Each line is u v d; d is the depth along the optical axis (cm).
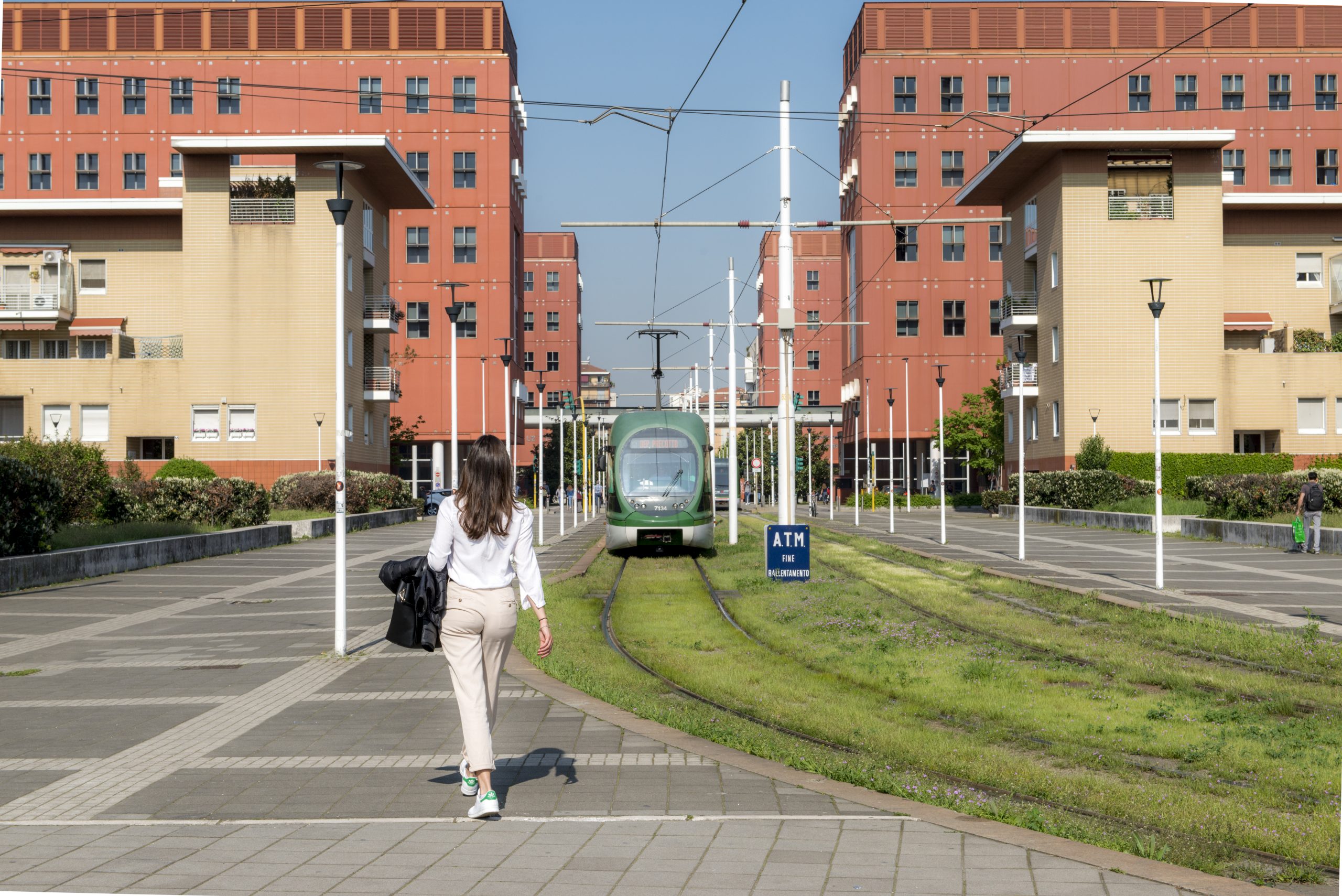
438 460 7681
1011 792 765
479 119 7638
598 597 2064
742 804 664
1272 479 3656
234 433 5206
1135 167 5328
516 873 534
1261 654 1351
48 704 1027
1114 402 5300
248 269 5203
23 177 7425
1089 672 1248
